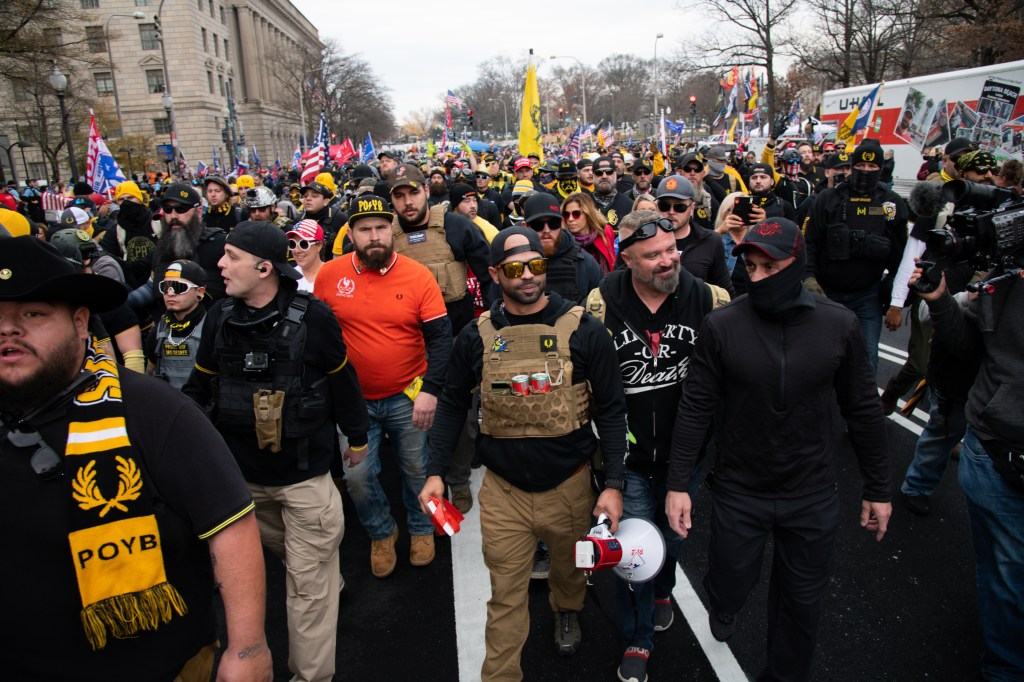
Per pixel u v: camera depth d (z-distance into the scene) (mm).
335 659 3211
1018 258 2621
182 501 1683
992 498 2803
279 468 2965
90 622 1580
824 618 3441
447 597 3791
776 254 2422
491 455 2881
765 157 10750
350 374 3137
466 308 4938
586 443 2918
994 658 2934
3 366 1512
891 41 28172
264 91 77938
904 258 4867
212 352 2986
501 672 2805
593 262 4512
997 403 2715
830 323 2547
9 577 1563
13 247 1482
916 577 3748
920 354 5129
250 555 1771
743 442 2674
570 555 3039
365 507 3928
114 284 1617
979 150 5047
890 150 16891
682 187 4199
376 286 3812
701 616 3537
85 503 1571
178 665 1752
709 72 39719
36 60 22438
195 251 5031
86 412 1601
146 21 59156
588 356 2830
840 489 4734
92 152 12266
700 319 3051
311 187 7797
